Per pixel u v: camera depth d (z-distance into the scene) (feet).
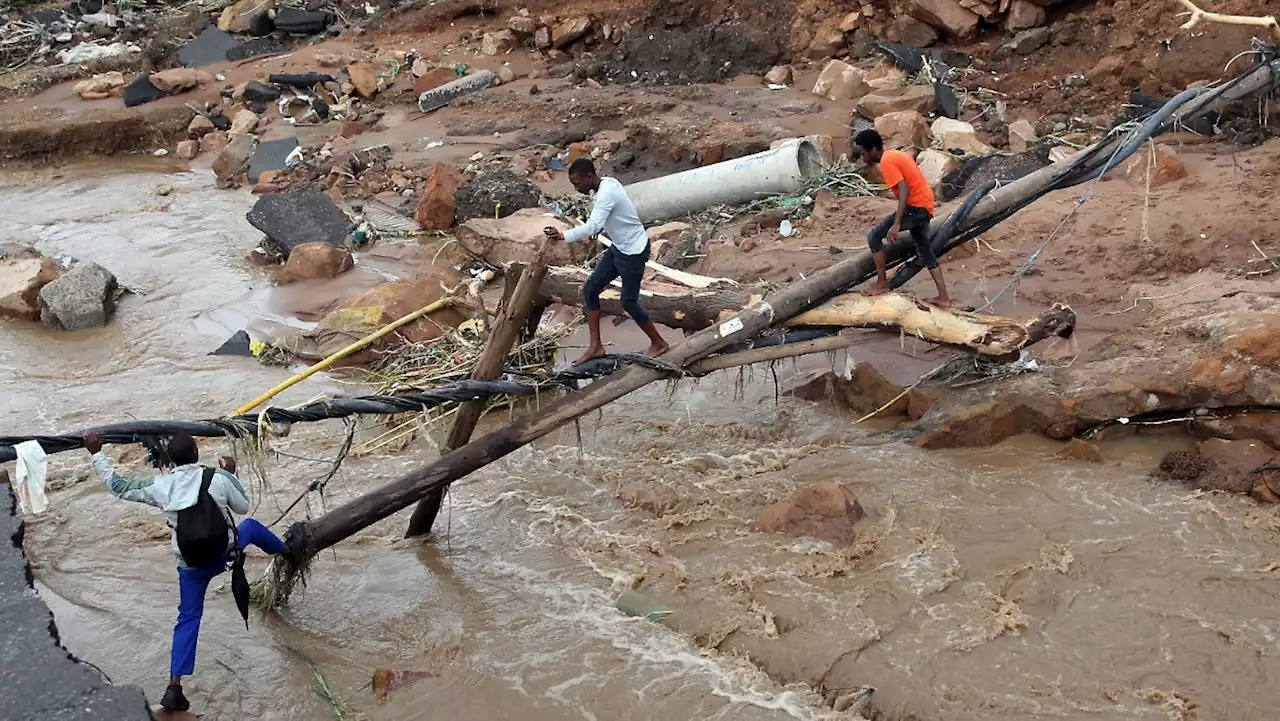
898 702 22.47
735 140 58.23
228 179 71.15
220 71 88.07
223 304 50.55
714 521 29.99
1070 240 43.14
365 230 55.88
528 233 38.32
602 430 36.24
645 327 28.07
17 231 63.62
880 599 25.64
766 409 36.73
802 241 47.29
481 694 23.81
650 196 53.88
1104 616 24.48
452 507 32.01
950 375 34.78
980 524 28.43
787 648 24.26
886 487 30.66
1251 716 21.27
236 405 39.58
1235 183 45.09
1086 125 56.08
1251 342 31.17
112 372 43.78
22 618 19.42
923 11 66.18
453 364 38.78
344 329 42.63
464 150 68.33
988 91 61.87
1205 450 29.76
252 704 24.00
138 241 60.59
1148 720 21.40
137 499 22.58
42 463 21.81
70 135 80.23
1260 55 29.53
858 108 60.29
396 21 90.99
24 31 97.91
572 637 25.57
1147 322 35.65
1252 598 24.58
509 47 84.64
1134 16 58.90
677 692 23.39
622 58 76.69
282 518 28.99
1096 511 28.50
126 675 25.12
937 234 29.09
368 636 26.30
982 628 24.34
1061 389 32.65
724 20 75.51
